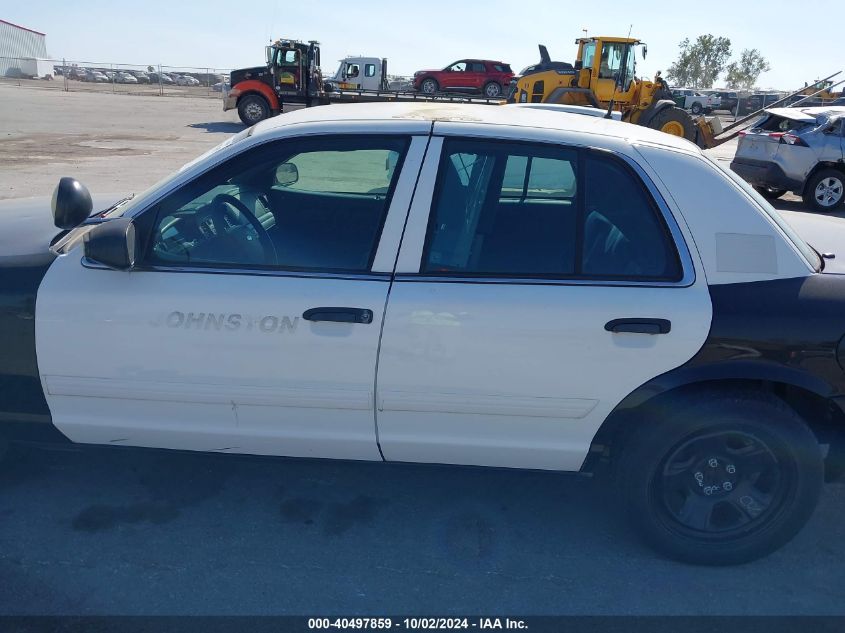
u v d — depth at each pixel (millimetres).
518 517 3398
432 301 2848
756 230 2943
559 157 2988
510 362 2848
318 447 3080
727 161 19312
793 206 13766
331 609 2775
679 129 20234
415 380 2893
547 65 22984
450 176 2992
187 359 2938
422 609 2797
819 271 3014
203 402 3002
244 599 2809
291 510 3383
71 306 2939
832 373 2840
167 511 3334
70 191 2949
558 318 2816
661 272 2885
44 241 3223
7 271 3018
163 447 3174
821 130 12992
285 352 2893
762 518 3006
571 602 2865
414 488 3598
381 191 3096
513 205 2994
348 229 3021
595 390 2871
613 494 3107
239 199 3355
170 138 19953
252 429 3051
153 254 2990
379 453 3090
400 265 2914
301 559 3053
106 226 2848
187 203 3029
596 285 2873
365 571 2996
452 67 36156
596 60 20703
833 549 3250
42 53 67875
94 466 3666
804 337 2807
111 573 2914
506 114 3314
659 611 2832
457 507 3459
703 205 2932
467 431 2992
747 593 2951
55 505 3338
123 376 2990
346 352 2873
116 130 21578
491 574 3008
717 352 2816
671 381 2840
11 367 3031
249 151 3045
